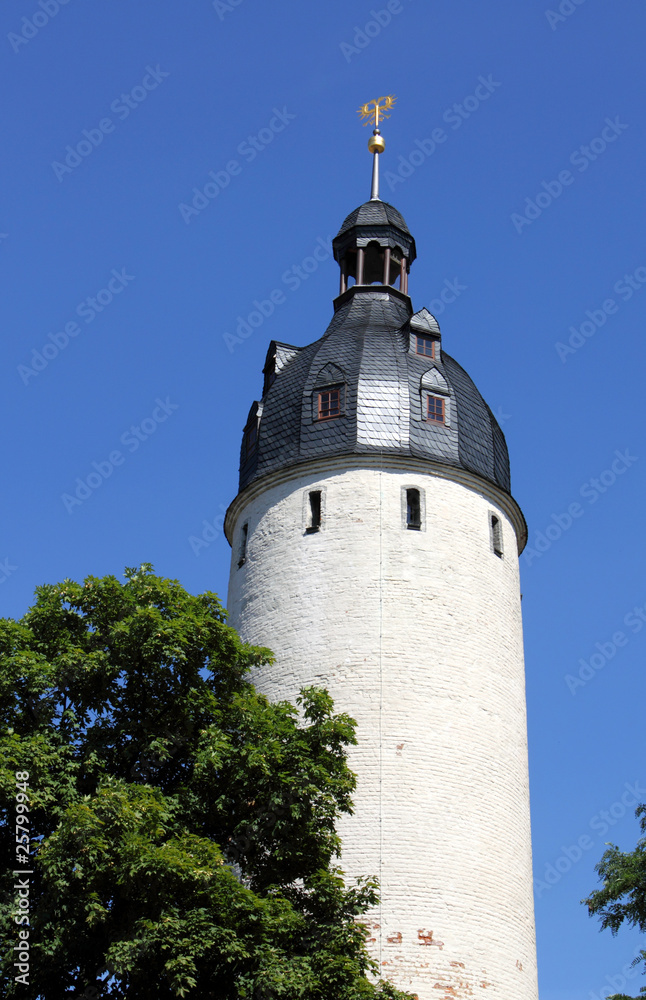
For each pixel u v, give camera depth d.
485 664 42.53
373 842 38.69
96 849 27.97
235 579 45.91
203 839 29.34
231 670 33.72
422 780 39.75
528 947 39.84
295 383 46.56
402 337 47.00
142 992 28.39
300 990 27.70
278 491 45.28
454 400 45.97
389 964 37.00
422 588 42.59
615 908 36.62
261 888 31.16
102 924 28.77
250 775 31.41
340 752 33.34
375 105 55.25
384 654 41.47
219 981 28.55
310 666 41.78
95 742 31.22
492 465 46.09
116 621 32.97
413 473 44.38
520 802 41.78
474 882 38.94
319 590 42.84
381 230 50.94
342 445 44.47
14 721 30.92
